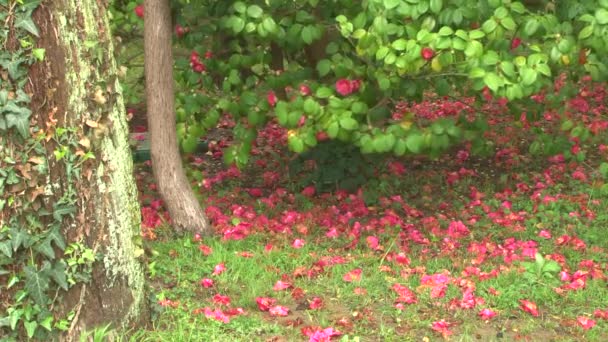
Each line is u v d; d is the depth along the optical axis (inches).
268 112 335.3
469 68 278.7
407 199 367.9
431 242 315.3
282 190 364.2
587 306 257.9
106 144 204.8
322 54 340.5
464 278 275.1
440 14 280.2
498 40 287.4
